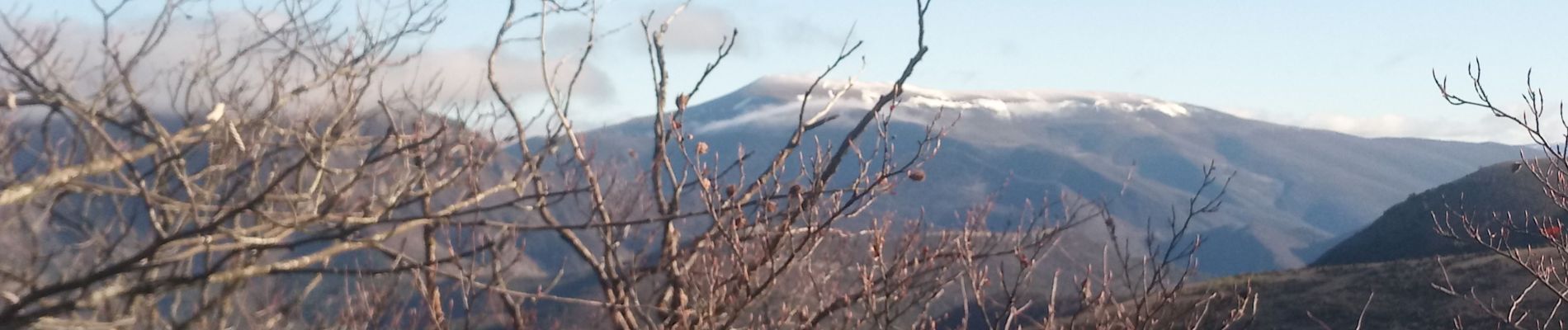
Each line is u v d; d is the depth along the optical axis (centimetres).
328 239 363
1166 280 486
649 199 496
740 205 453
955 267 491
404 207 478
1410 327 3089
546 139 471
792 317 506
